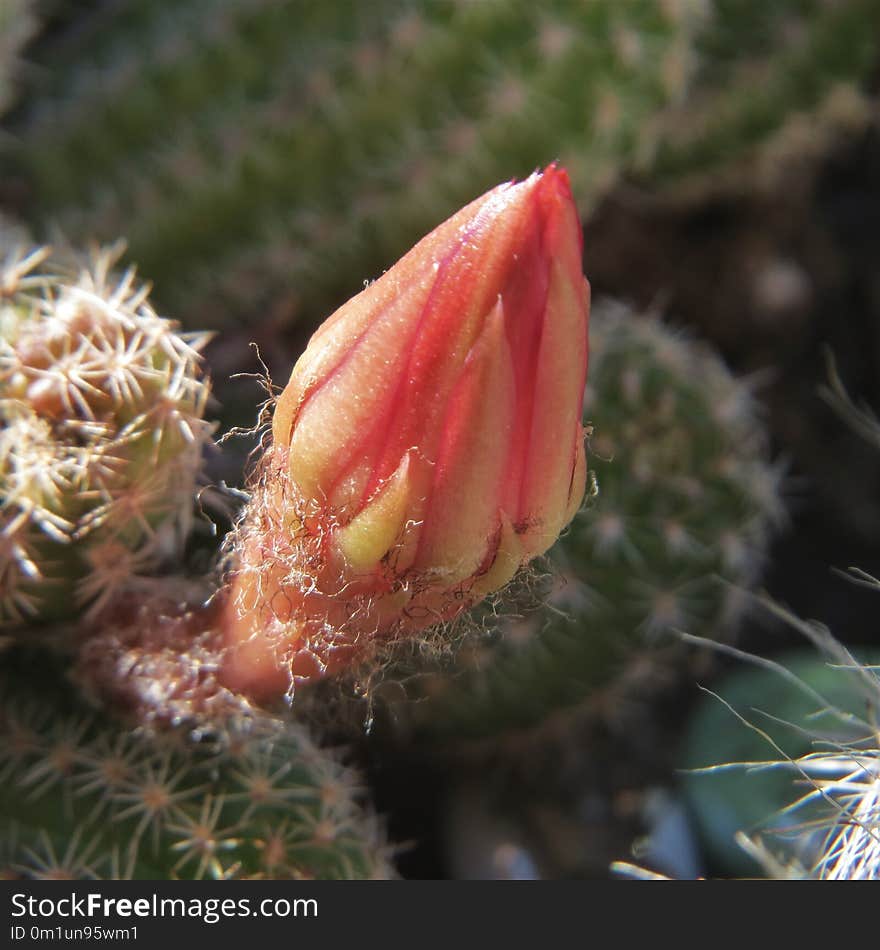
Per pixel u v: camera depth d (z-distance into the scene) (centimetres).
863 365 24
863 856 14
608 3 16
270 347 18
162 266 18
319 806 14
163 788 14
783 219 23
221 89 17
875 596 22
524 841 17
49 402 13
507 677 16
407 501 12
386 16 17
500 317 11
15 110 19
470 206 12
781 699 17
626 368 16
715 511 16
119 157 18
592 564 16
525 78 17
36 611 14
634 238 23
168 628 14
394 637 13
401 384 12
